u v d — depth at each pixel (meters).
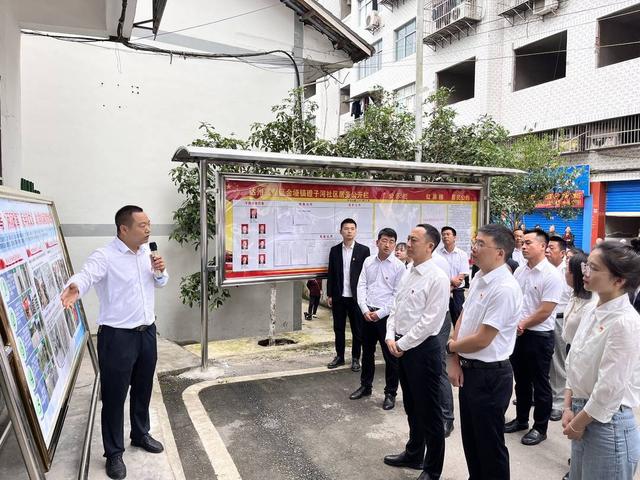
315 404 4.02
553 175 10.12
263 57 6.75
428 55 16.27
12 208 2.31
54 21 4.47
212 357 5.30
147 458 2.83
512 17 13.86
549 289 3.30
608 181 12.12
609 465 1.89
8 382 1.72
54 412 2.18
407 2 16.83
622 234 12.44
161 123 6.07
